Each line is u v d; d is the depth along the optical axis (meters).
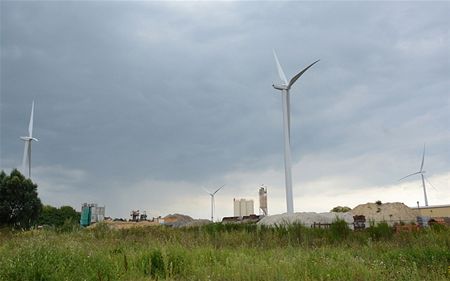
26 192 50.66
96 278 8.07
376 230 19.50
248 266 8.99
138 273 9.12
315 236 19.28
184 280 8.66
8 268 8.09
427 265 10.17
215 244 16.36
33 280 7.79
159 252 10.61
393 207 47.25
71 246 10.87
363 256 12.08
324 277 8.50
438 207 67.25
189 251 11.99
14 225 43.28
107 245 15.30
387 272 8.97
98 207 66.06
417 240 15.09
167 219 68.50
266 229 22.12
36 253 9.06
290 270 8.78
